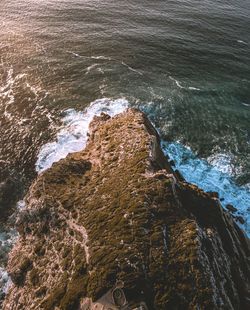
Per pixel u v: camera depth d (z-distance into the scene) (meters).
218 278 27.75
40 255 32.94
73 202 34.31
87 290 26.91
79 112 52.00
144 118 44.44
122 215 30.89
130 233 29.28
